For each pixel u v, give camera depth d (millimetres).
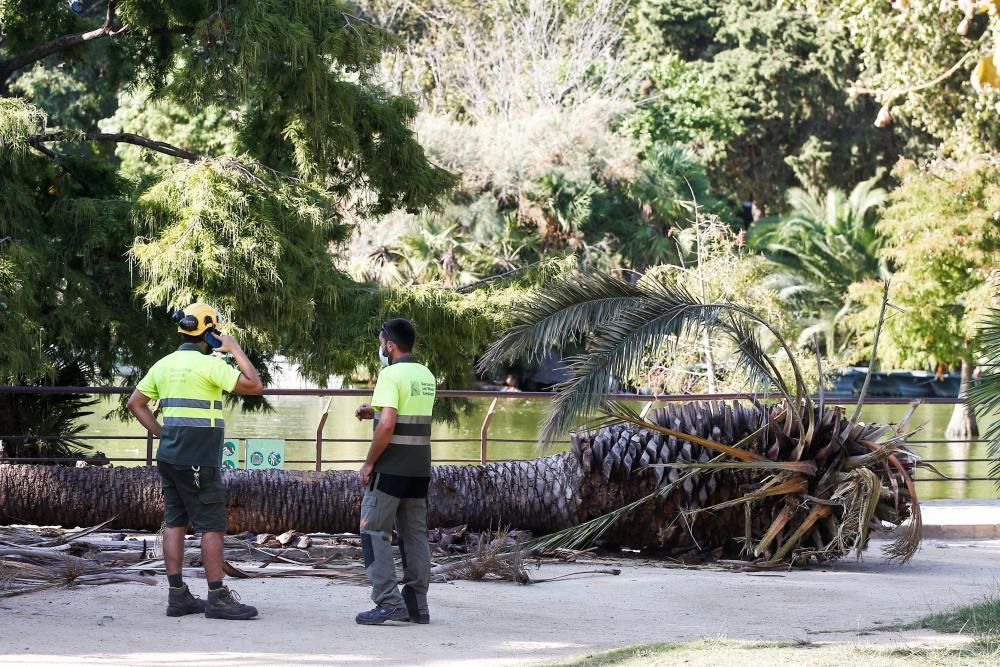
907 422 10664
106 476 10422
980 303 26844
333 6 16844
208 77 15445
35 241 15461
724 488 10453
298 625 6910
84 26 18797
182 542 7137
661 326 9633
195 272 14422
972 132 28938
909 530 10172
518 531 10586
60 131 17812
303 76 16141
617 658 5789
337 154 17344
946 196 28703
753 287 26578
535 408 34375
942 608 8016
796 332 35219
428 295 16797
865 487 10008
